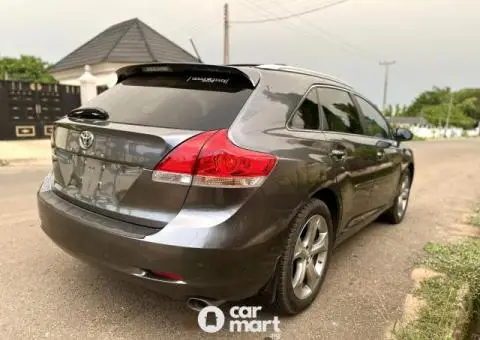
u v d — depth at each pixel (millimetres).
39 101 14953
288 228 2533
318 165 2789
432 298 3092
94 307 2844
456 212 6199
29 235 4199
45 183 3115
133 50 22188
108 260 2381
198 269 2176
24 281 3176
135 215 2346
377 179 4016
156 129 2369
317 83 3305
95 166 2570
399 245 4434
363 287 3332
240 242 2227
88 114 2736
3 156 11000
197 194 2209
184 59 23859
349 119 3693
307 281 2926
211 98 2592
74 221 2539
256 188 2291
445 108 86500
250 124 2449
